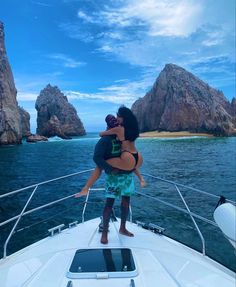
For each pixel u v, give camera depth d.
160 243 5.14
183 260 4.54
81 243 5.07
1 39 83.31
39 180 27.78
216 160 40.34
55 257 4.53
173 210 16.16
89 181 5.19
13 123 75.50
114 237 5.32
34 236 12.46
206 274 4.15
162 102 120.88
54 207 17.06
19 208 17.28
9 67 83.38
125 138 5.07
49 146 69.38
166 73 122.38
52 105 122.31
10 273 4.19
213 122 104.75
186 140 80.56
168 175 29.28
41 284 3.79
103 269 3.98
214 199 18.91
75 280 3.80
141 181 5.58
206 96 113.00
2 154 52.06
